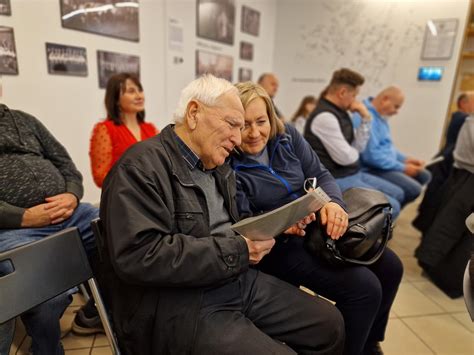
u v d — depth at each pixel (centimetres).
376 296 112
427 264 195
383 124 255
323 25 398
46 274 77
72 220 140
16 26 185
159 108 296
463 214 179
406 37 362
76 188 146
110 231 77
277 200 121
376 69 383
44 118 209
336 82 200
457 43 342
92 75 233
